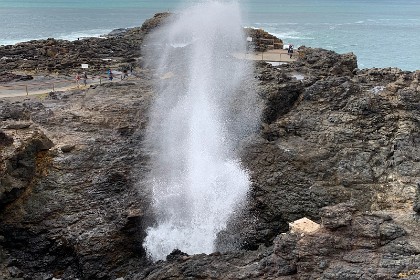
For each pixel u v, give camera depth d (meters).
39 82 47.34
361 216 19.47
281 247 19.17
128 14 189.62
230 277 19.41
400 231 18.95
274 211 26.50
